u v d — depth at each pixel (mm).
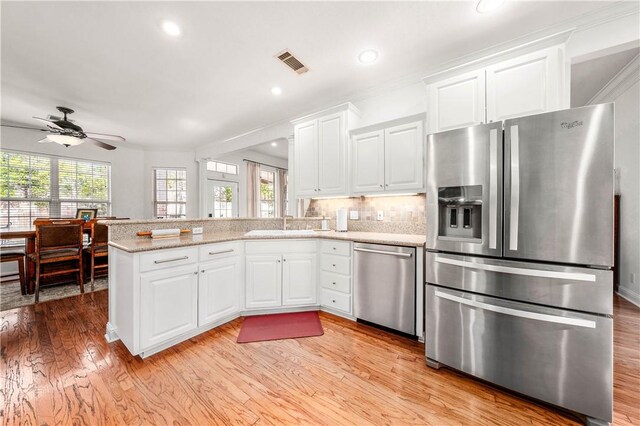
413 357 1885
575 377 1321
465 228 1747
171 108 3547
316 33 2025
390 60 2389
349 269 2461
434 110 2152
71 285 3588
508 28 1967
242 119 3988
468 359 1616
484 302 1564
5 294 3236
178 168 5930
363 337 2168
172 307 1958
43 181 4531
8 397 1443
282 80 2768
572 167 1323
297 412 1361
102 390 1512
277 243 2580
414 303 2074
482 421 1312
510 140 1473
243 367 1747
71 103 3367
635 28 1730
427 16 1840
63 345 2014
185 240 2176
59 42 2125
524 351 1444
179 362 1795
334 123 2936
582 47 1876
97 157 5121
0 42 2123
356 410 1377
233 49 2227
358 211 3107
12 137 4160
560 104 1697
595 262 1276
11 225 4223
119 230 2197
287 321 2457
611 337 1250
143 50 2238
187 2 1710
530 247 1424
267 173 7172
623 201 3234
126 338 1888
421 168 2369
